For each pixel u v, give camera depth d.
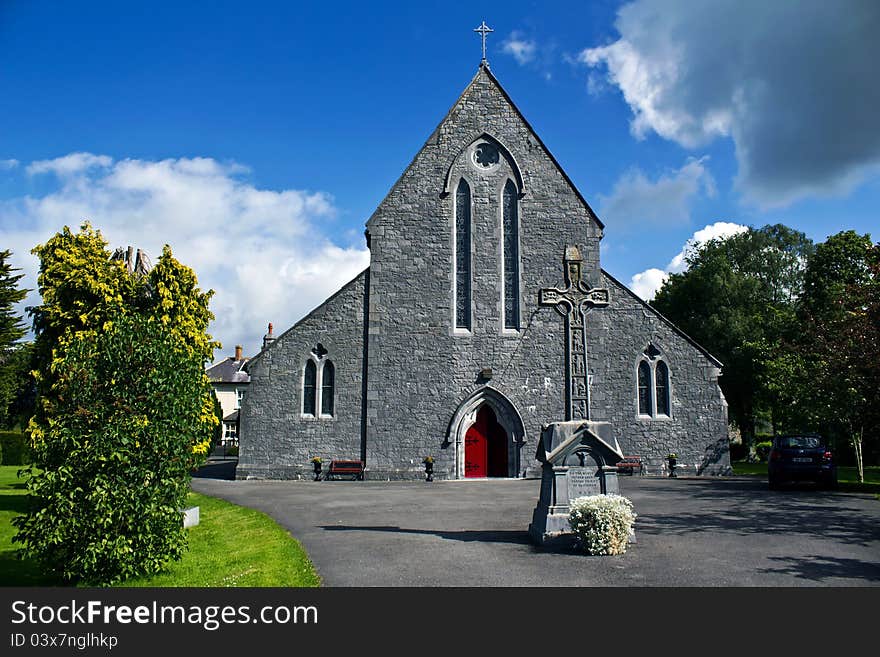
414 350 25.61
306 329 25.67
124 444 9.41
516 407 25.39
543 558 10.27
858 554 10.32
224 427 60.22
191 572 10.12
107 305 18.19
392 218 26.42
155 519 9.80
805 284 38.50
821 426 22.80
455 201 26.73
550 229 26.69
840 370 20.27
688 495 18.48
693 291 46.50
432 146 26.97
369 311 25.75
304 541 12.10
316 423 25.12
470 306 26.03
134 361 9.91
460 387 25.47
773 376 26.86
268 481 24.56
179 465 10.19
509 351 25.78
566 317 13.88
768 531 12.37
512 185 26.98
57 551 9.34
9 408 41.84
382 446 24.95
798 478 19.39
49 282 18.55
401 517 15.05
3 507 18.25
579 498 11.19
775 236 48.94
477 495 19.39
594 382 25.62
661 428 25.97
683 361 26.39
